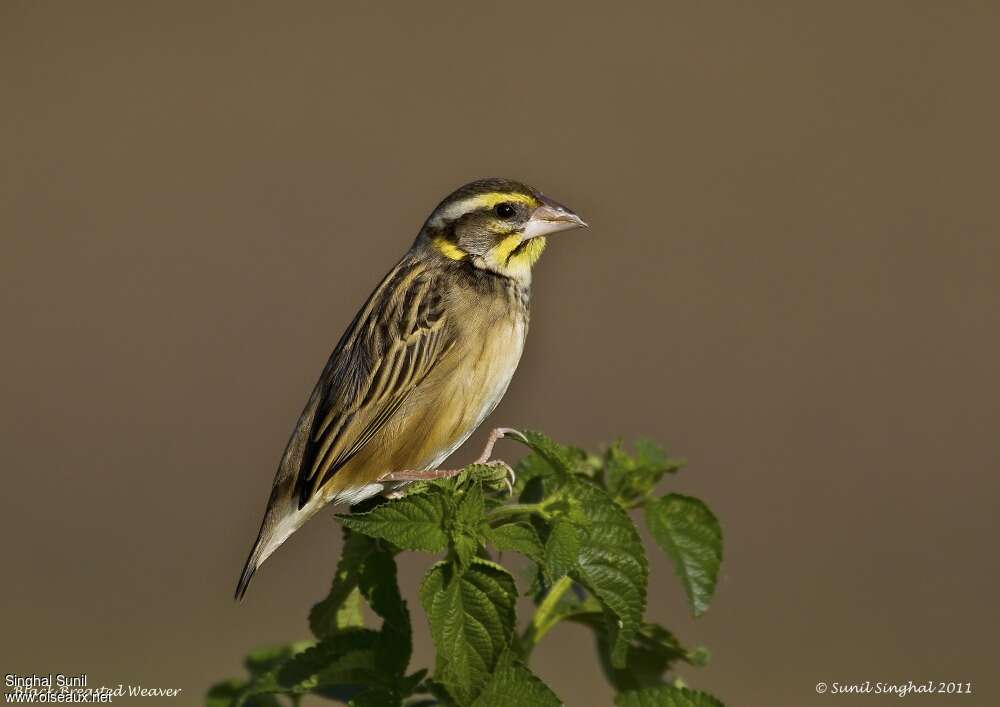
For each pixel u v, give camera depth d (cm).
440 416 1066
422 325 1057
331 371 1051
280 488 1037
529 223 1104
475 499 671
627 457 804
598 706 1797
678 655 768
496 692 646
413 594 1964
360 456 1042
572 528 692
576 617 752
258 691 697
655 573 2127
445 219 1109
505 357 1095
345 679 698
